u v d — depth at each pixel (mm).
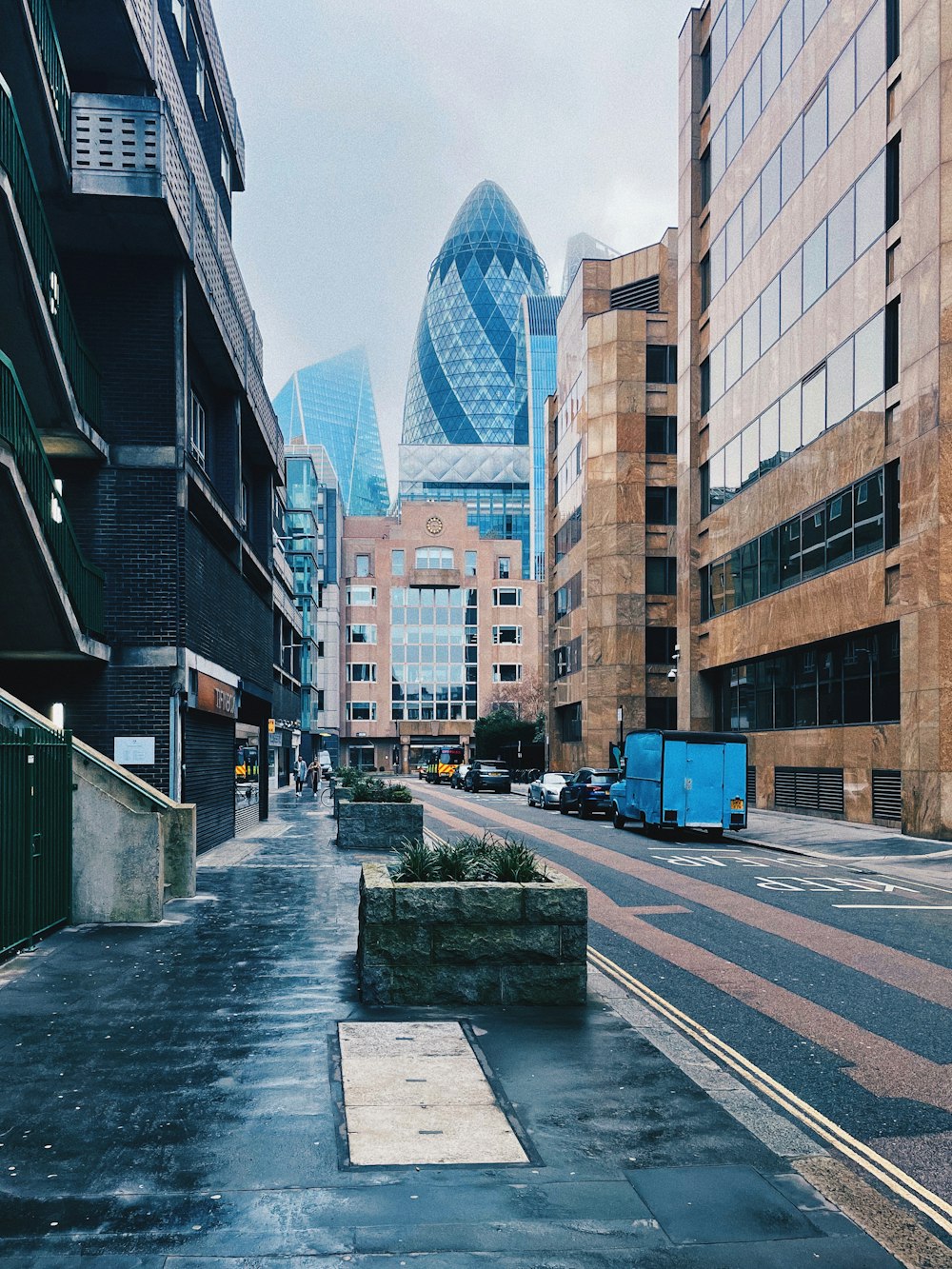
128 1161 4855
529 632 115062
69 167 15297
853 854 21641
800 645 31641
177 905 12523
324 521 110438
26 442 12719
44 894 10328
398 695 113125
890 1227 4473
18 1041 6711
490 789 54031
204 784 19547
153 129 15484
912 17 24406
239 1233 4191
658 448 52156
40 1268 3893
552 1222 4344
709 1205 4543
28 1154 4930
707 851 22703
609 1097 5871
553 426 67000
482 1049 6727
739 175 37656
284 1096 5750
